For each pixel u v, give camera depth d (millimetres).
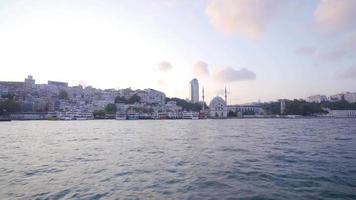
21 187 18203
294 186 17641
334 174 20938
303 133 73438
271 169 23438
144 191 17031
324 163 26000
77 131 89562
